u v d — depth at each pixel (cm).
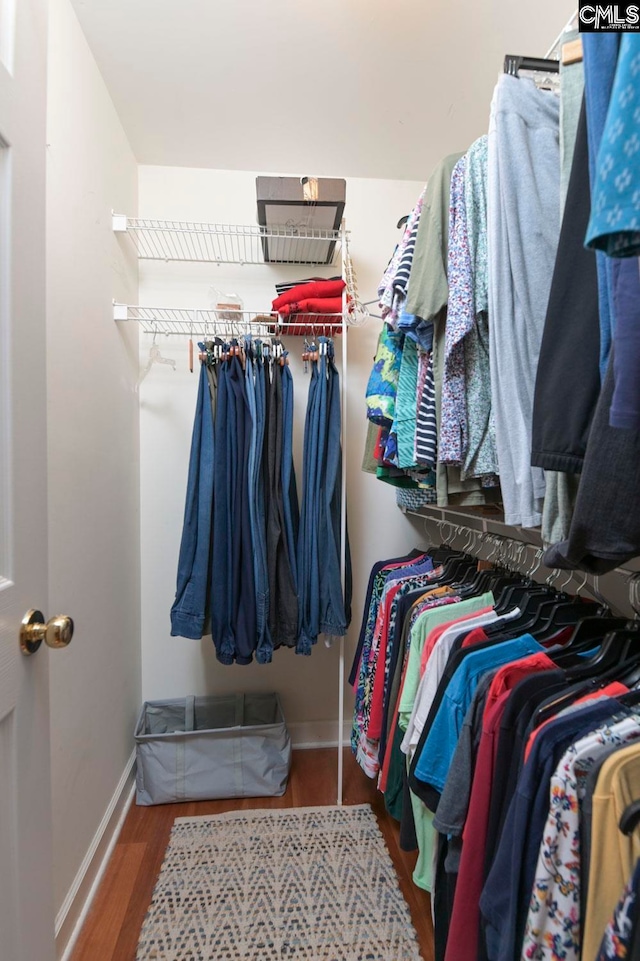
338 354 192
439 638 105
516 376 74
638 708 67
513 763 73
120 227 150
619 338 44
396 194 195
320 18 122
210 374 157
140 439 182
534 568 119
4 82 61
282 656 192
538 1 118
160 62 135
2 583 61
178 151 174
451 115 158
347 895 119
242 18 121
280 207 153
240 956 104
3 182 62
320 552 154
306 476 157
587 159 54
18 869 63
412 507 171
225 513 149
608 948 46
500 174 75
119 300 158
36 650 68
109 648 143
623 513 47
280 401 158
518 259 73
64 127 113
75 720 115
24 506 66
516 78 76
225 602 148
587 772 60
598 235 33
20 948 62
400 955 105
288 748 166
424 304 90
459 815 80
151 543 184
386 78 142
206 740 159
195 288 186
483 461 86
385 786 120
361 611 198
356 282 192
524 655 92
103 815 134
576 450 55
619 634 82
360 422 196
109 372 146
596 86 43
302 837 139
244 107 153
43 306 72
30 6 68
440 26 125
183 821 146
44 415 72
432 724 93
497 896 66
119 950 108
